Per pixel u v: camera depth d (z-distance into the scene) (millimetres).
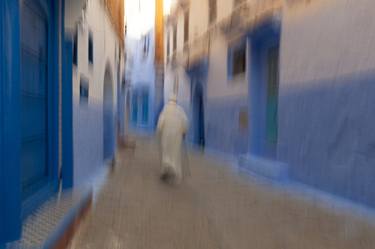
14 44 3182
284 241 4801
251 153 11023
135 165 11258
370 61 6336
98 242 4555
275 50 10250
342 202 6711
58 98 5316
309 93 7949
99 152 9359
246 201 6895
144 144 19172
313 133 7816
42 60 4836
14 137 3182
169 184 8414
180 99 19797
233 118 12438
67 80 5539
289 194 7484
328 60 7359
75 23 5531
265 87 10898
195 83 16781
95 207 6180
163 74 27266
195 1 16469
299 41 8281
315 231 5172
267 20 9289
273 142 10344
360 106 6535
